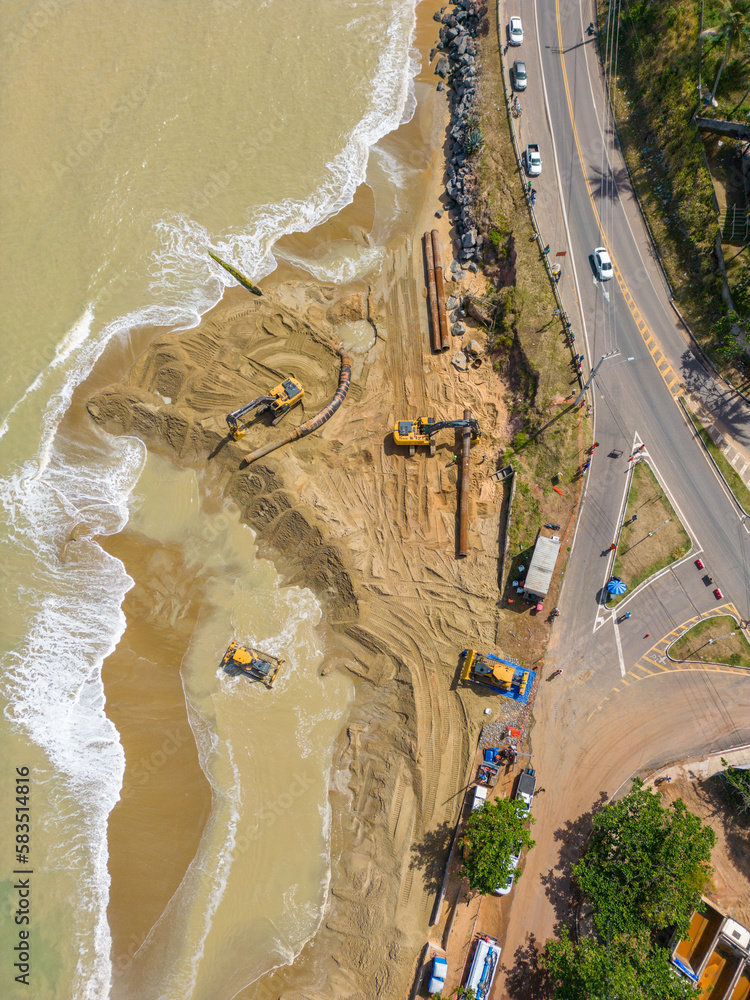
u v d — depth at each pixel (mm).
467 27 66250
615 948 36281
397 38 68812
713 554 47031
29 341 57031
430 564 49156
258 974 42438
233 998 41938
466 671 45344
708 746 43781
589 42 60500
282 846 45062
